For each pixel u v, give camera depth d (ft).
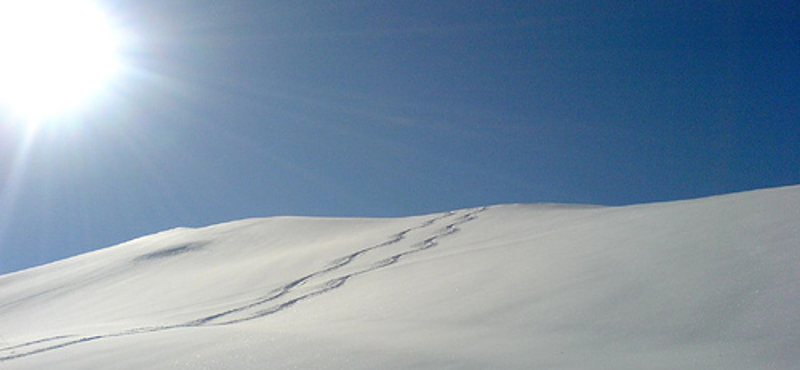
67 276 95.04
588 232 38.50
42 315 70.85
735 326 17.26
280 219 112.27
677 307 19.85
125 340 27.61
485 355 17.99
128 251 106.42
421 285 34.24
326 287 45.96
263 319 36.96
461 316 24.57
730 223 29.19
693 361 15.17
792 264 20.88
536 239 41.52
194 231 115.14
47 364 25.17
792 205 29.19
